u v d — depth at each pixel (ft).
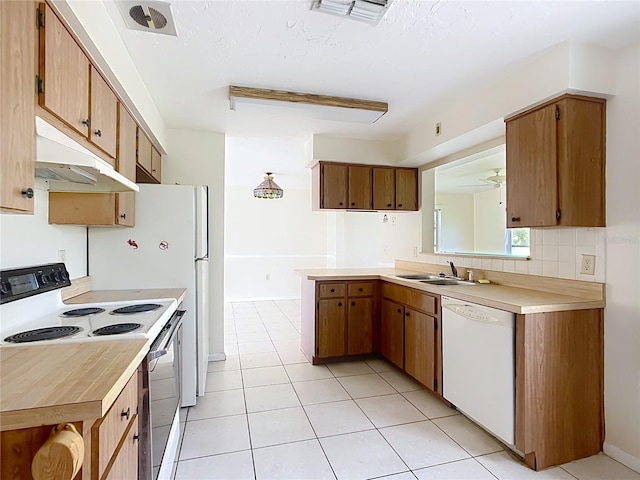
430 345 8.46
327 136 11.56
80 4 4.25
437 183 13.35
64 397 2.65
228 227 21.79
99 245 7.55
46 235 5.87
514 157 7.30
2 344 3.93
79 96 4.62
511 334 6.16
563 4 5.00
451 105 8.96
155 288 7.79
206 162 11.06
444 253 10.99
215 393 8.83
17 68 3.20
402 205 12.34
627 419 6.09
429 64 6.82
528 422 5.93
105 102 5.62
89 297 6.69
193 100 8.57
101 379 3.00
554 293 7.29
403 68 7.00
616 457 6.22
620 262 6.20
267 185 17.03
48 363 3.39
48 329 4.57
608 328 6.36
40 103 3.67
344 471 5.90
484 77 7.36
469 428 7.22
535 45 6.13
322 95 8.31
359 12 5.18
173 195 7.89
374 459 6.21
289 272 22.74
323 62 6.76
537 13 5.23
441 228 13.92
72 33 4.39
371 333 11.25
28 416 2.48
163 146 10.12
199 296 8.29
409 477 5.75
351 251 20.57
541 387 6.02
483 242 12.57
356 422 7.45
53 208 5.98
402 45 6.14
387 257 14.67
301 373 10.18
